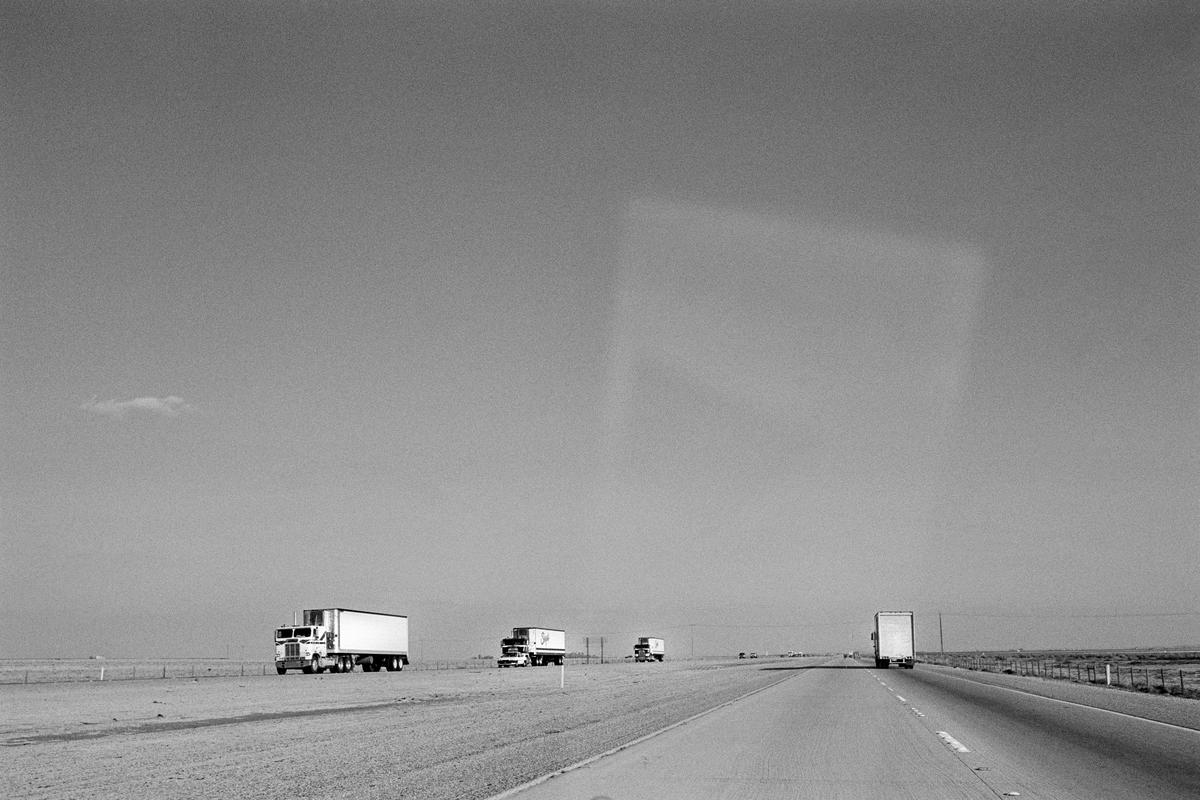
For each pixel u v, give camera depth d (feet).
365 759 67.67
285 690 191.42
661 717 103.09
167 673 334.44
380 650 308.81
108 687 206.28
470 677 270.26
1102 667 297.53
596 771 56.65
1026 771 54.44
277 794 50.62
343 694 175.22
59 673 337.11
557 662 433.89
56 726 104.63
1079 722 89.45
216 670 392.27
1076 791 46.85
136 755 73.51
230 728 99.71
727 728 86.12
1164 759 59.77
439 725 99.91
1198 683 182.50
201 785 55.42
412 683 226.58
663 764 59.72
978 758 61.05
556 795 47.37
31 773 63.00
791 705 118.42
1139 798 44.62
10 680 252.42
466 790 50.14
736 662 558.15
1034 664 351.46
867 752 65.26
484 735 86.38
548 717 109.09
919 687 168.14
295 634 285.64
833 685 178.91
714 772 55.67
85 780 59.06
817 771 55.67
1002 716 97.55
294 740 84.43
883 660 318.45
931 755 63.00
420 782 53.98
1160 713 101.04
